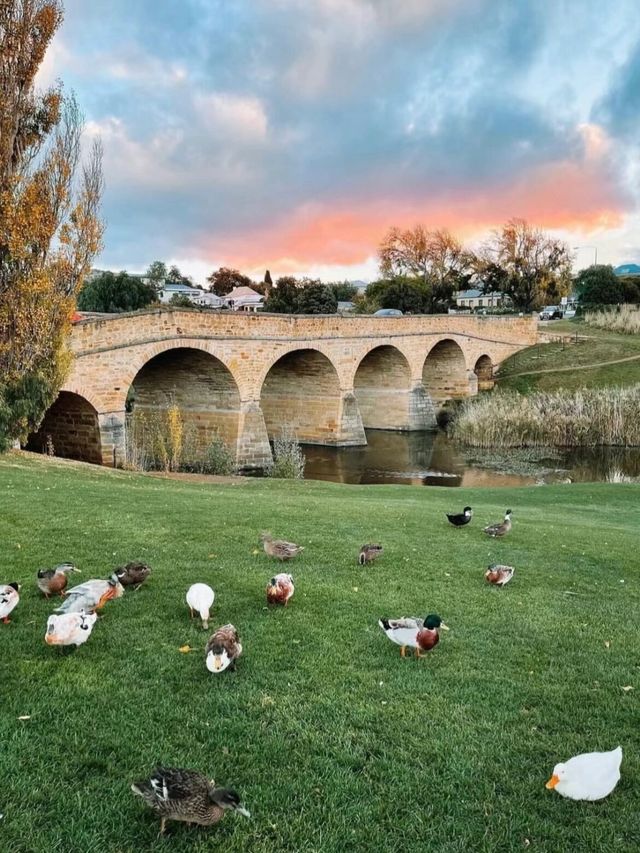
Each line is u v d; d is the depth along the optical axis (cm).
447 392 7625
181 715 688
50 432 3809
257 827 530
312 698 739
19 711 679
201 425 4766
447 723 702
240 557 1316
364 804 566
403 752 643
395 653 879
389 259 11175
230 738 652
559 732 697
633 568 1456
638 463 4706
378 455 5312
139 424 4653
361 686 776
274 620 971
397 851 517
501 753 650
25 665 779
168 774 509
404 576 1259
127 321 3744
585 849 526
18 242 2262
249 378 4653
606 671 859
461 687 790
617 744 677
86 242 2475
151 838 510
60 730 648
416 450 5481
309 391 5828
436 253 11038
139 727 660
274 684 769
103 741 634
